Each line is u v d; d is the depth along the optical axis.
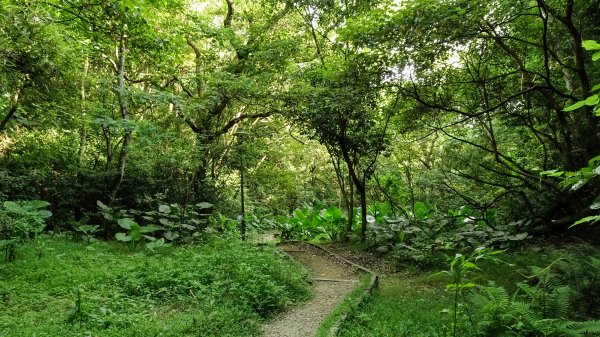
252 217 14.89
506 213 11.29
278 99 11.79
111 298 5.56
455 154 12.25
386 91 9.52
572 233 9.82
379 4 10.33
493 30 7.20
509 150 12.78
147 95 11.30
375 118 11.45
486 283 7.06
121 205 12.62
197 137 13.79
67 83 8.58
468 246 9.48
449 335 4.45
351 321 5.20
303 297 6.43
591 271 5.04
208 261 7.39
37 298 5.43
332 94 9.89
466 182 12.84
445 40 6.83
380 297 6.58
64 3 6.37
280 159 21.83
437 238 9.93
